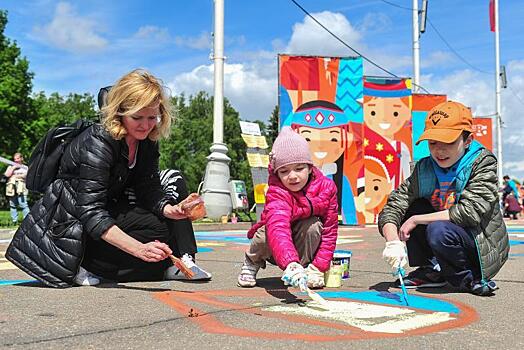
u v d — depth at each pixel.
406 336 2.21
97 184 3.23
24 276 3.96
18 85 33.59
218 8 12.01
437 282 3.51
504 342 2.14
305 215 3.20
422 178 3.45
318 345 2.05
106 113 3.25
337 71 11.80
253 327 2.33
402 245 3.10
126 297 3.02
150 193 3.59
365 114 12.44
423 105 13.88
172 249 3.69
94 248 3.49
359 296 3.16
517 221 15.12
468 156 3.27
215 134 12.23
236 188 13.92
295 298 3.05
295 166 3.08
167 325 2.35
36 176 3.44
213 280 3.73
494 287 3.24
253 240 3.37
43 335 2.15
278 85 11.52
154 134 3.45
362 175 11.89
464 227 3.22
